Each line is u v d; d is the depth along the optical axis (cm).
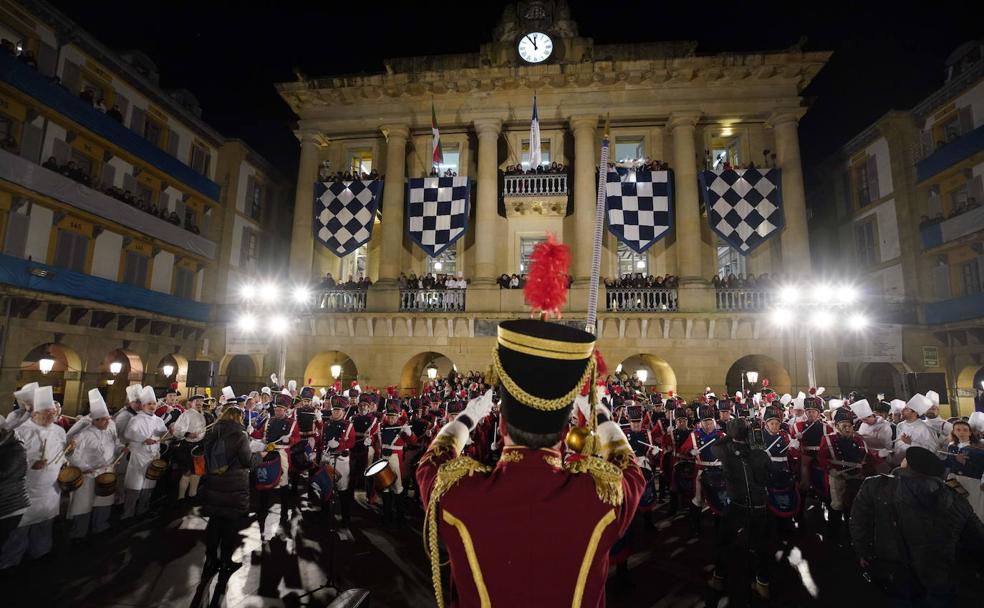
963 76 2145
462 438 195
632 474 188
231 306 2605
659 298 2339
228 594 669
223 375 2611
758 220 2336
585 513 164
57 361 2103
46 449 775
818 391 1650
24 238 1830
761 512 680
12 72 1728
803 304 2242
